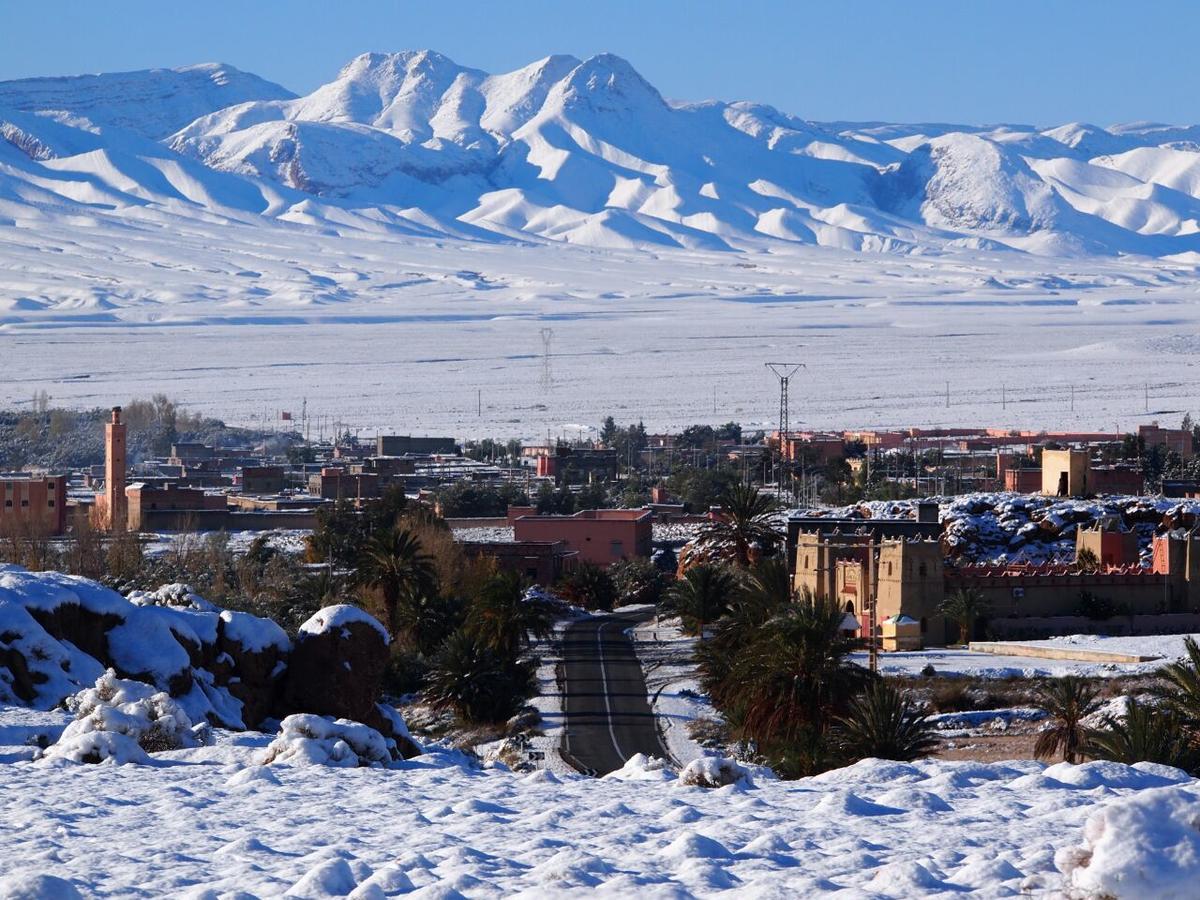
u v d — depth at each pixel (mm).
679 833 40062
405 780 53594
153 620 83562
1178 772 46781
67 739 60688
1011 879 32500
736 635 155750
